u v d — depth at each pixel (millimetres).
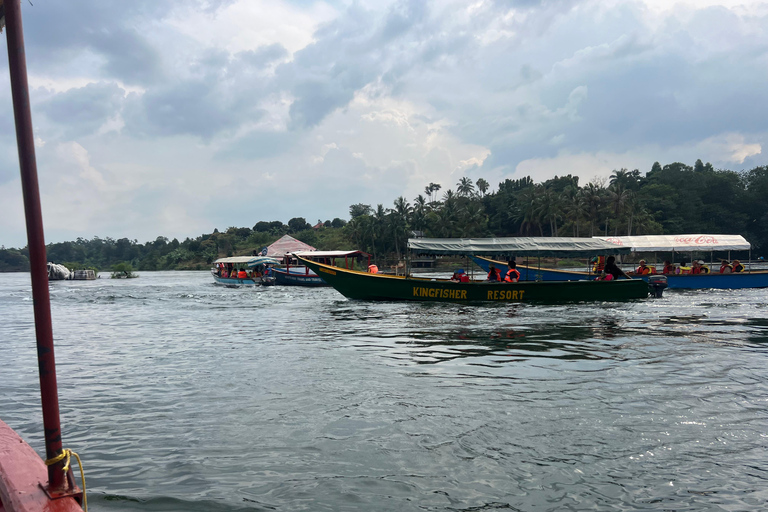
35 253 2424
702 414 5633
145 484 4094
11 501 2354
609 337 11062
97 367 8844
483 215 104375
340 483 4090
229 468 4398
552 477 4168
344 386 7062
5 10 2350
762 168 110250
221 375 7969
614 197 88562
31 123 2416
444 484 4066
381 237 103125
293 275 39031
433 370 7996
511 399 6285
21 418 5988
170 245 189375
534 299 19438
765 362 8297
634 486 4004
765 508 3656
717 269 41750
